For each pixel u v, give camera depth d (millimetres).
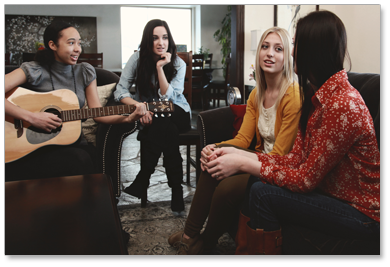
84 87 1994
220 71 9633
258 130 1644
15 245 794
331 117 934
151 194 2469
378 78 1407
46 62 1851
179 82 2279
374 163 948
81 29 8836
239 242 1205
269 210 1041
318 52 973
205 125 1998
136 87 2260
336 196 1032
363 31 3418
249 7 3727
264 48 1474
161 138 2012
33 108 1783
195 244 1409
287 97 1408
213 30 9438
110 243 810
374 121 1233
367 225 946
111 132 1965
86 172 1723
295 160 1210
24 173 1702
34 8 8461
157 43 2141
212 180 1362
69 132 1829
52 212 994
